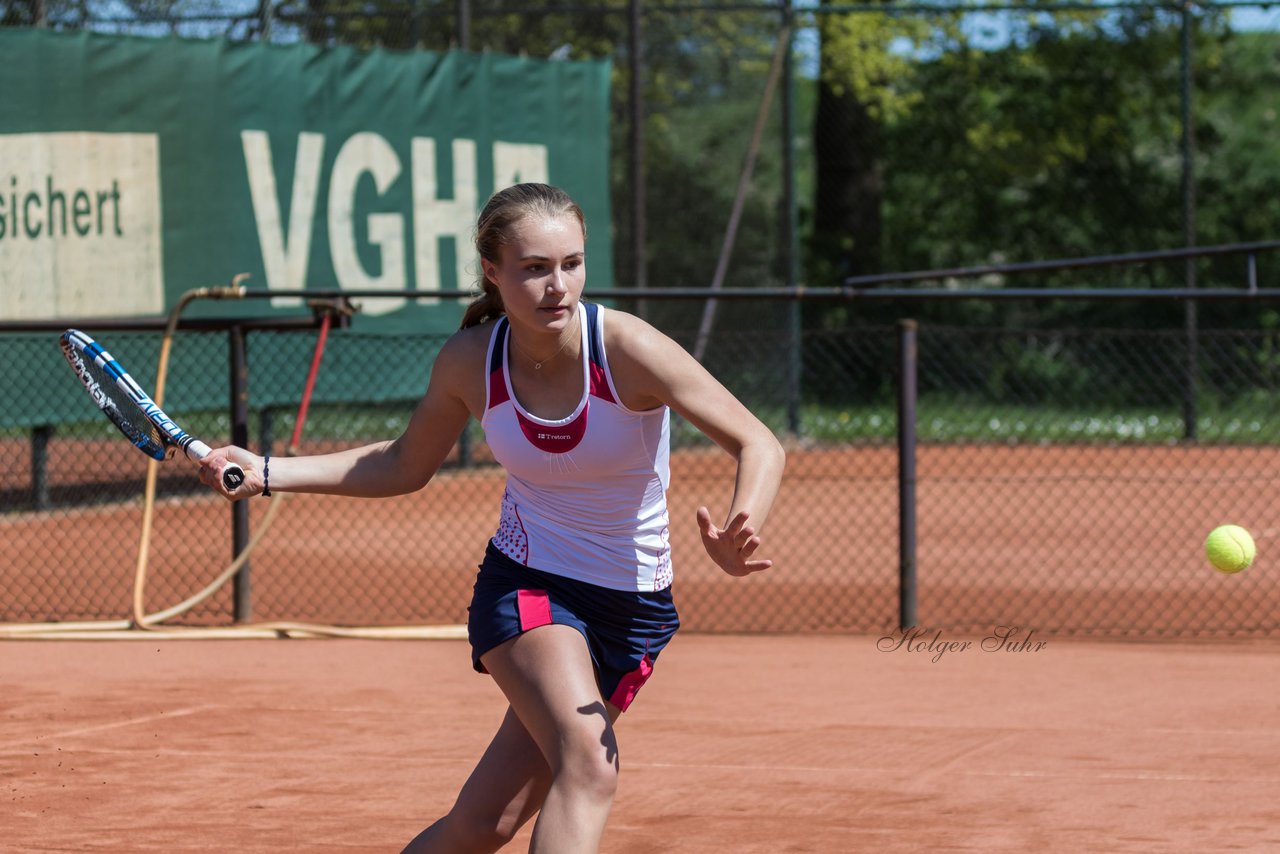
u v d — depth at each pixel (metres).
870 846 11.60
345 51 37.22
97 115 32.97
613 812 12.55
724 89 45.16
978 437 48.12
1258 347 52.66
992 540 30.23
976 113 65.88
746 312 45.59
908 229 68.31
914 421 21.28
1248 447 44.12
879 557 28.45
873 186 64.94
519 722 8.29
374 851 11.57
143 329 22.80
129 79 33.50
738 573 7.60
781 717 16.02
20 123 31.78
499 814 8.21
